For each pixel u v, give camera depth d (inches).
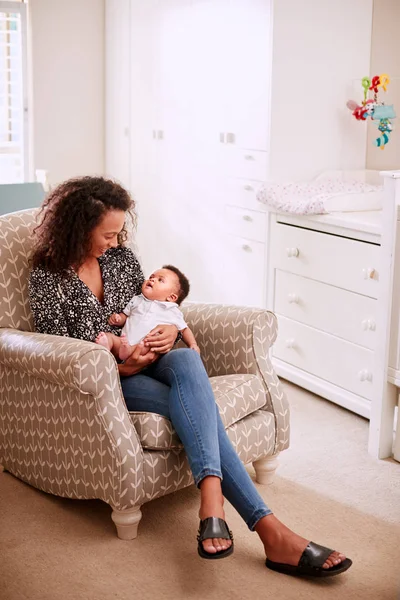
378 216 118.5
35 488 95.3
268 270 136.5
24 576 77.2
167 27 165.8
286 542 77.6
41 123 191.5
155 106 174.4
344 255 117.6
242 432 88.7
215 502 75.7
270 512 79.0
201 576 77.8
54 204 87.6
